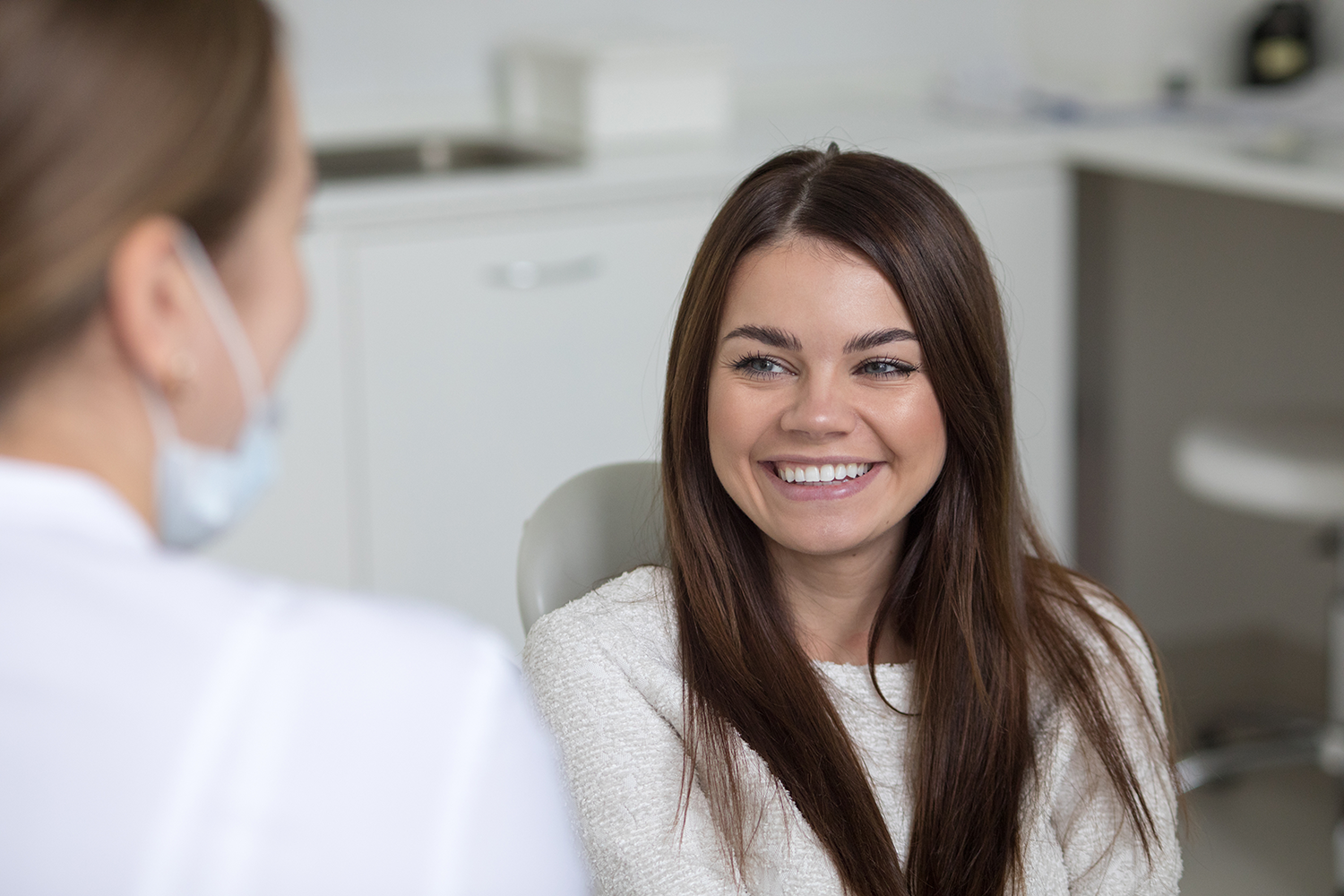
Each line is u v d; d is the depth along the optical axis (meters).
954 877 1.03
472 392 2.27
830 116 2.90
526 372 2.30
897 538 1.07
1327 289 2.64
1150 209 2.85
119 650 0.43
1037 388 2.66
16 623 0.43
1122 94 2.94
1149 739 1.10
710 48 2.64
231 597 0.46
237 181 0.47
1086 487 3.01
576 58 2.59
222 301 0.48
